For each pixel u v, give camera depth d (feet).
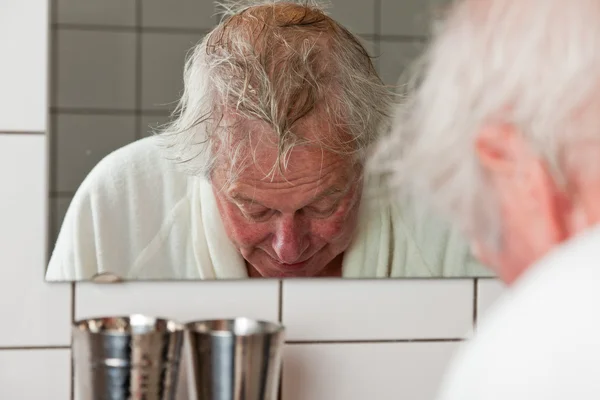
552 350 1.49
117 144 3.01
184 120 3.02
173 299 3.15
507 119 1.81
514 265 1.93
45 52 3.04
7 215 3.06
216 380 2.81
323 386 3.29
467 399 1.59
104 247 3.05
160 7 3.00
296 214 3.10
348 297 3.28
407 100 3.10
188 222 3.07
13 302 3.09
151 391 2.76
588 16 1.75
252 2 3.01
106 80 3.00
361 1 3.07
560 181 1.78
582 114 1.74
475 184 1.89
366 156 3.11
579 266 1.58
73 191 3.02
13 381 3.11
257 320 3.08
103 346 2.72
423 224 3.21
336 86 3.07
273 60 3.02
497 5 1.86
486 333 1.64
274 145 3.04
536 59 1.77
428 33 3.11
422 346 3.35
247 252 3.11
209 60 3.02
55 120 3.00
